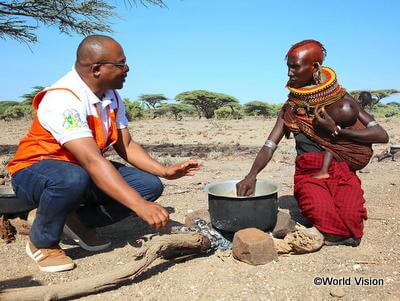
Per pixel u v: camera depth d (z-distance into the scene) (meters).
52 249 3.20
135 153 3.64
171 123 31.47
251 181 3.63
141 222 4.24
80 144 2.95
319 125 3.54
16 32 15.56
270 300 2.70
